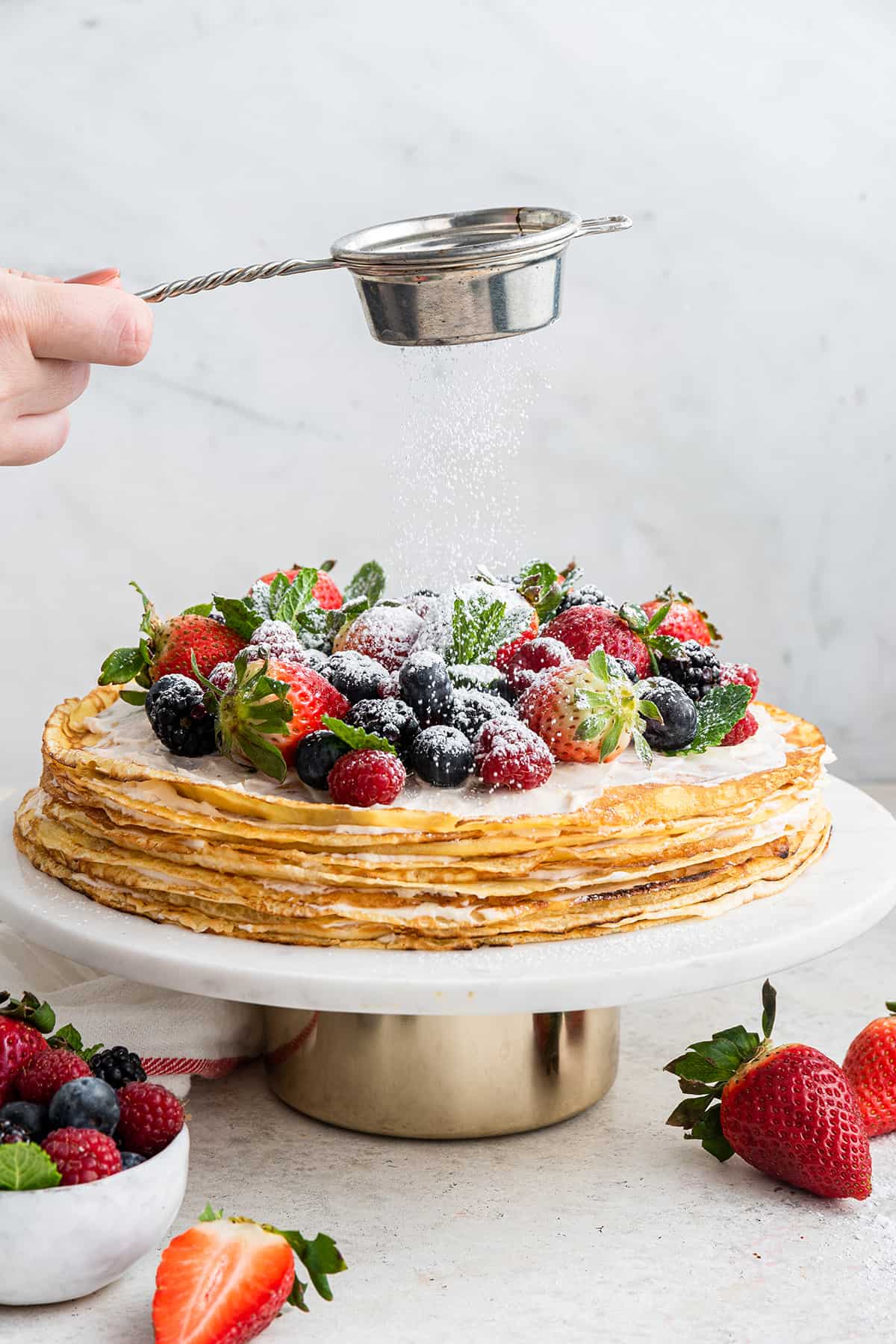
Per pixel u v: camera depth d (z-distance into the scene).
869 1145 1.39
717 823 1.38
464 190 2.72
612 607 1.67
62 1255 1.10
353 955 1.30
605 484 2.83
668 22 2.67
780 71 2.69
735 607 2.89
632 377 2.79
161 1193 1.13
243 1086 1.57
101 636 2.85
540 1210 1.31
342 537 2.84
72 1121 1.14
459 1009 1.23
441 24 2.66
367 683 1.46
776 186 2.72
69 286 1.29
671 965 1.26
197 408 2.77
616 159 2.71
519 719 1.44
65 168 2.68
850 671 2.92
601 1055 1.50
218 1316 1.08
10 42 2.62
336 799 1.34
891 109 2.70
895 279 2.76
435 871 1.31
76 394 1.38
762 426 2.81
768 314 2.77
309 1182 1.36
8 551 2.80
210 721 1.46
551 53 2.67
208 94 2.67
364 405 2.79
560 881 1.33
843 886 1.46
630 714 1.43
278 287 2.73
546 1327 1.13
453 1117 1.43
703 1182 1.36
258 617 1.62
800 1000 1.75
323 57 2.66
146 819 1.39
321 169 2.70
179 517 2.81
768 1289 1.18
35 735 2.89
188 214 2.71
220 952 1.30
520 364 2.77
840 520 2.86
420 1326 1.13
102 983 1.57
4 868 1.54
